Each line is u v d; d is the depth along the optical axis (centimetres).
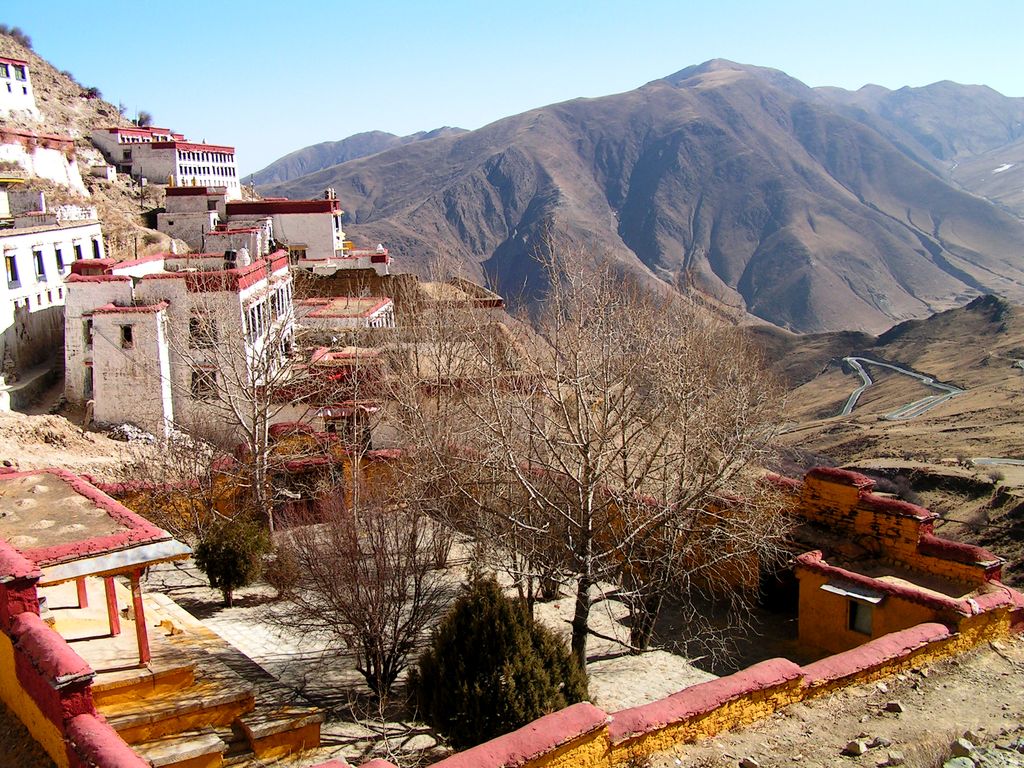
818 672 1136
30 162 5184
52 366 3566
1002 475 5216
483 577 1578
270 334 3120
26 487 1266
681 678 1553
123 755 739
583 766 899
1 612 928
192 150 7619
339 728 1297
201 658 1255
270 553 1917
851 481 1758
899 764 950
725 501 1714
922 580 1600
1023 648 1348
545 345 1886
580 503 1619
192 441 2492
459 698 1101
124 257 4903
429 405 2342
